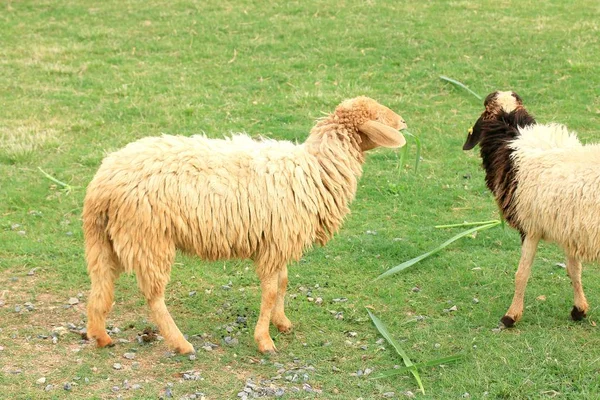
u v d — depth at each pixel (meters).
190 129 11.09
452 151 10.52
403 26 15.43
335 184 5.95
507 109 6.73
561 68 13.20
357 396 5.26
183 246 5.70
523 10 16.25
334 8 16.70
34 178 9.49
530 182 6.09
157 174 5.52
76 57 14.23
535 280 7.20
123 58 14.23
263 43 14.82
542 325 6.33
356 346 6.02
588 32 14.73
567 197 5.80
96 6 17.34
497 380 5.41
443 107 12.06
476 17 15.84
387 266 7.55
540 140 6.25
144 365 5.56
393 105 12.00
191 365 5.59
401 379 5.52
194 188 5.54
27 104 12.04
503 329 6.26
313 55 14.23
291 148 5.98
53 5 17.39
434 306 6.71
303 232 5.83
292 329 6.29
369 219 8.67
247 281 7.23
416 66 13.56
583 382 5.37
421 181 9.63
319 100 12.13
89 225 5.66
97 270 5.66
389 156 10.36
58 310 6.53
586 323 6.36
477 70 13.26
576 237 5.80
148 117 11.59
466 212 8.83
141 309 6.62
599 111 11.48
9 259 7.51
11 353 5.68
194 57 14.27
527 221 6.16
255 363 5.69
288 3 17.11
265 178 5.70
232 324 6.37
